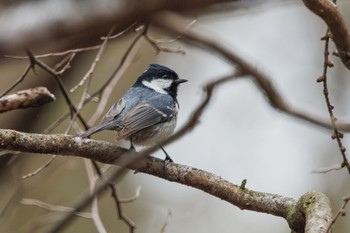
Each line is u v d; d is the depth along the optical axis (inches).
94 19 225.5
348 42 277.7
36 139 301.4
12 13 217.0
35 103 314.3
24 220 574.9
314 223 267.9
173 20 349.7
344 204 251.0
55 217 428.5
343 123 398.6
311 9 268.4
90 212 510.3
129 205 661.9
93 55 543.2
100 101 418.0
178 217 658.2
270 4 373.7
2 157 495.8
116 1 230.7
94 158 314.0
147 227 650.8
